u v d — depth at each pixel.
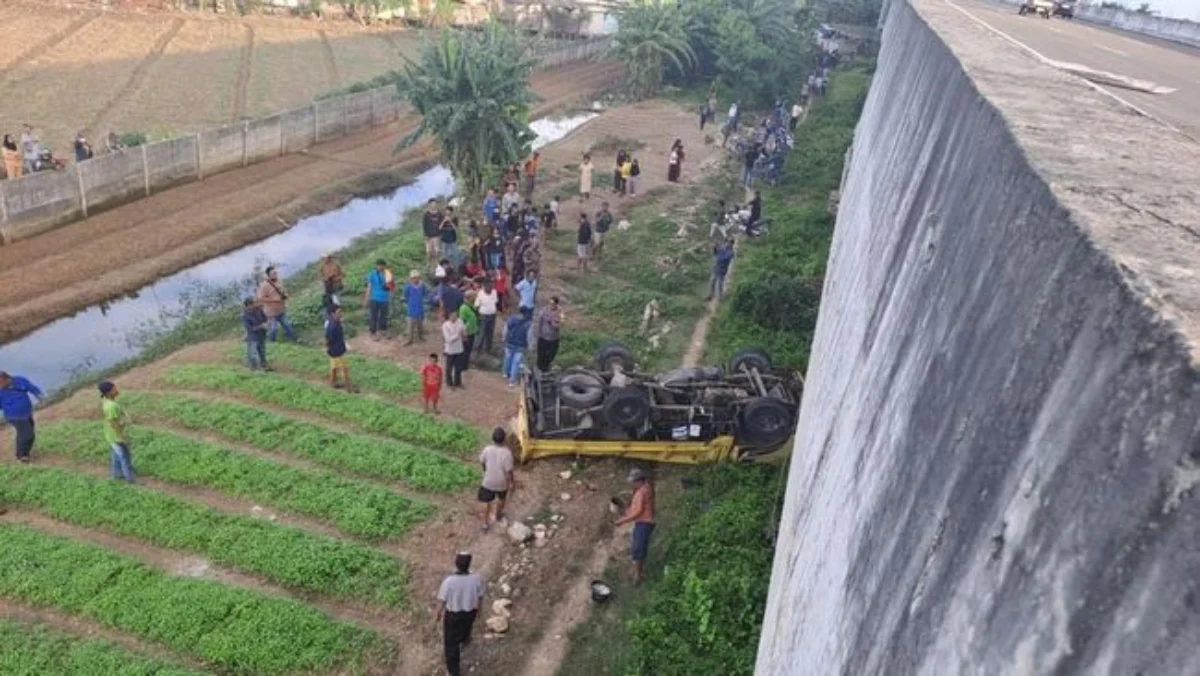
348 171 27.09
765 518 11.45
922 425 3.72
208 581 10.16
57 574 10.00
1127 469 1.89
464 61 23.05
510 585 10.63
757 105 38.75
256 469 12.25
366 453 12.84
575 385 12.84
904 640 3.19
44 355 16.50
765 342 16.42
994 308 3.13
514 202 20.48
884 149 10.38
